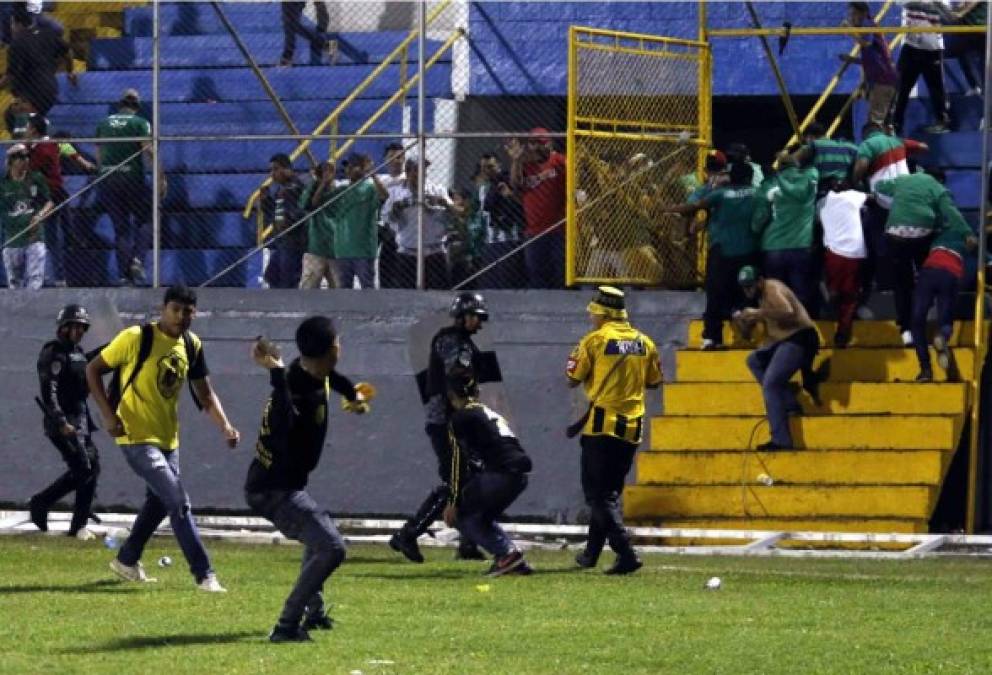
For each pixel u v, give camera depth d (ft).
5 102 285.23
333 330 125.39
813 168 235.40
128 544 164.45
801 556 204.85
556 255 246.06
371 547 211.20
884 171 236.22
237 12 305.32
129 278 259.60
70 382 214.07
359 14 306.14
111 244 260.21
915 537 209.67
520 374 238.48
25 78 277.23
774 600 157.48
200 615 141.18
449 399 178.60
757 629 138.10
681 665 120.37
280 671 114.52
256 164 273.13
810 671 118.42
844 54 278.87
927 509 216.13
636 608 150.71
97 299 255.29
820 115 294.05
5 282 267.18
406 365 243.81
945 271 224.74
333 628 135.13
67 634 130.41
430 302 244.42
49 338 255.70
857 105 275.59
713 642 130.72
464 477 177.17
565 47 287.28
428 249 248.32
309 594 126.93
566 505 236.22
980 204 232.53
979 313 229.25
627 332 181.98
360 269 249.75
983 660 124.06
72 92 293.84
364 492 243.60
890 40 281.95
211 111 287.89
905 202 226.99
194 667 115.75
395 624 138.41
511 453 175.32
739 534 213.46
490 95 288.10
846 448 223.30
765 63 288.92
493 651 125.29
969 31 240.94
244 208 265.13
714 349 235.20
